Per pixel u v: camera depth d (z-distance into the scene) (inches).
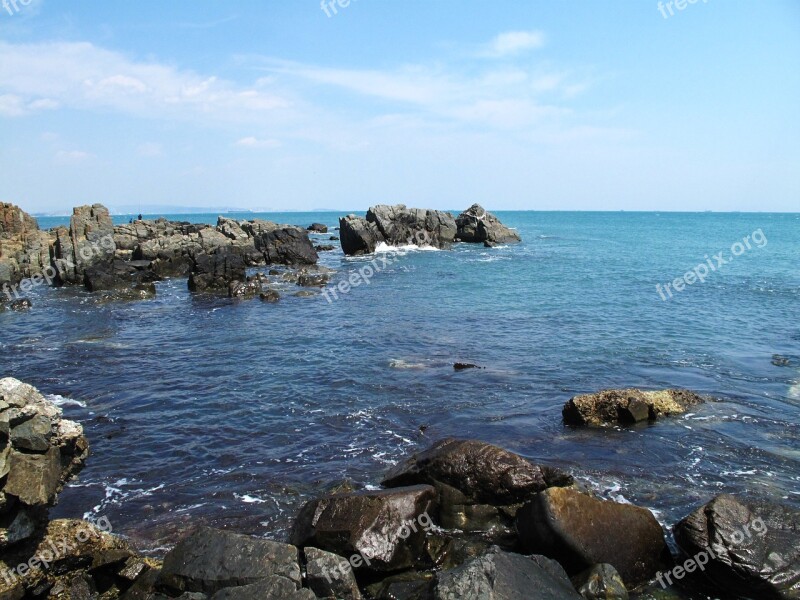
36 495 318.7
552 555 350.3
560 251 2765.7
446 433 572.1
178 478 483.5
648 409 589.6
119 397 690.8
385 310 1272.1
